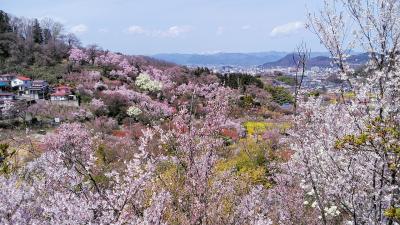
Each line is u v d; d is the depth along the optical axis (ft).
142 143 24.53
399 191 21.70
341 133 23.20
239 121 103.04
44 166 28.37
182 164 28.63
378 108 22.12
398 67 22.93
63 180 24.06
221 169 44.39
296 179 39.34
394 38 23.30
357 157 22.00
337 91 24.63
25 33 346.95
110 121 167.12
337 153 23.24
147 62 320.50
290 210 36.45
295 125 24.61
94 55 304.50
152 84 242.17
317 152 22.88
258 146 67.77
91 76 260.42
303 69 22.86
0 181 23.27
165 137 29.50
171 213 25.98
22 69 263.29
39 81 232.53
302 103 24.62
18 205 21.26
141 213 22.71
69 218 20.03
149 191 27.12
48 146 46.78
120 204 21.99
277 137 71.10
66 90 221.87
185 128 30.17
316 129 23.65
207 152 27.81
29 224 20.29
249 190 43.83
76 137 47.88
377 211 21.94
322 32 24.35
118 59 300.61
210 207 27.66
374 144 20.40
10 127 135.74
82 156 32.71
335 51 24.27
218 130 29.04
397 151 18.71
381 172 21.80
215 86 35.91
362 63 24.25
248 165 61.52
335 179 22.07
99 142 66.80
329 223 26.43
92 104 196.65
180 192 27.61
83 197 22.90
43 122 165.89
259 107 145.69
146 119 161.48
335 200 23.59
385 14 23.21
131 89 245.86
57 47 308.19
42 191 23.57
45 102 204.03
